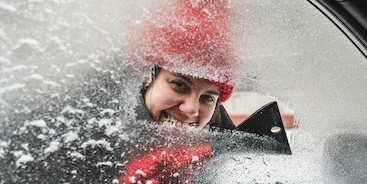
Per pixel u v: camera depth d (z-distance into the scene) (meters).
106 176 0.81
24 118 0.73
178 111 0.89
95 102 0.80
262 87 1.01
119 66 0.82
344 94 1.03
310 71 1.01
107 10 0.80
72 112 0.77
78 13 0.77
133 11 0.82
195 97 0.92
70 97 0.77
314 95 1.03
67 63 0.77
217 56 0.94
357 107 1.04
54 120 0.76
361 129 1.04
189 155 0.91
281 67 1.01
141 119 0.85
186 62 0.91
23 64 0.73
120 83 0.83
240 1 0.93
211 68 0.93
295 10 0.96
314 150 1.01
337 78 1.02
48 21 0.75
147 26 0.85
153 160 0.86
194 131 0.92
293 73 1.01
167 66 0.88
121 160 0.83
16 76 0.72
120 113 0.82
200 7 0.89
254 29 0.96
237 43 0.96
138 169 0.84
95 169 0.80
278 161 0.98
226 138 0.97
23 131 0.73
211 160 0.94
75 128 0.77
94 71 0.79
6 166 0.73
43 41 0.74
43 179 0.75
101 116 0.80
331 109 1.03
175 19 0.87
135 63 0.85
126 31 0.82
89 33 0.78
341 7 0.94
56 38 0.75
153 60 0.87
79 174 0.78
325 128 1.03
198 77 0.93
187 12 0.88
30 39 0.73
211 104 0.96
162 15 0.86
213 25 0.92
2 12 0.71
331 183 0.99
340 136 1.03
